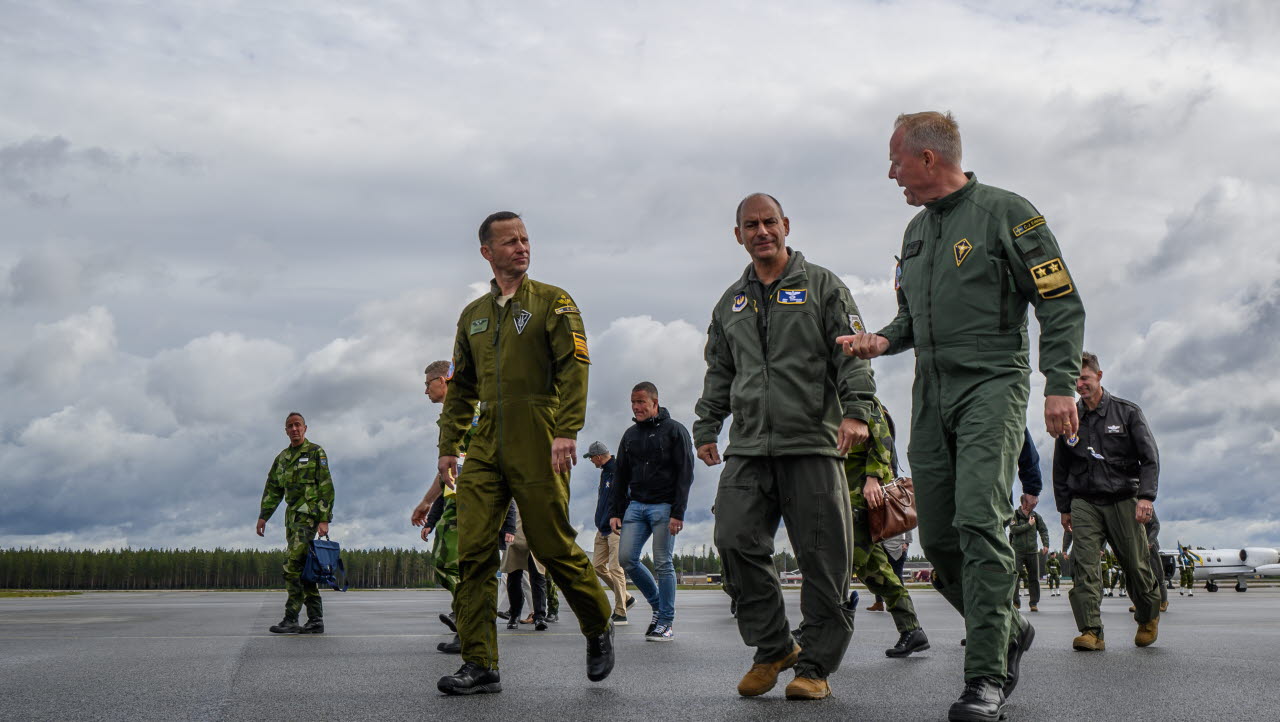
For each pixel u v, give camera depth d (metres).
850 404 4.16
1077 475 6.71
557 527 4.44
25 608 14.45
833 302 4.36
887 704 3.84
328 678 4.80
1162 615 11.11
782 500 4.32
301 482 8.68
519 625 9.77
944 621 10.06
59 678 4.78
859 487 6.19
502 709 3.72
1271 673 4.86
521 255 4.60
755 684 4.16
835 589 4.18
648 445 7.95
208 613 12.54
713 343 4.75
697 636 8.02
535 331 4.48
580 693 4.22
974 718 3.32
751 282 4.53
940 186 3.94
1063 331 3.63
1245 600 17.47
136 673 5.02
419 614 12.36
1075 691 4.16
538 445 4.44
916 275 3.98
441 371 7.46
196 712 3.64
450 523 7.07
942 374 3.86
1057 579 22.44
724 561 4.35
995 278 3.78
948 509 3.90
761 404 4.33
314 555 8.41
